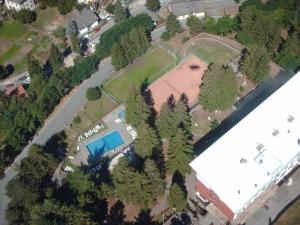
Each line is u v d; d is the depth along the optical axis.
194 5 191.25
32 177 128.75
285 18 177.38
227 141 121.88
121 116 153.12
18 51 186.62
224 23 175.75
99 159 140.88
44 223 110.81
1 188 137.50
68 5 196.88
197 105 151.62
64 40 187.50
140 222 123.94
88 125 151.75
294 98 130.38
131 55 168.25
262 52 148.25
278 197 125.31
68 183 128.62
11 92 164.38
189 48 174.88
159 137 140.12
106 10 197.88
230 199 111.56
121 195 122.94
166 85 161.12
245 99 150.75
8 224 125.12
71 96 162.50
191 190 129.00
